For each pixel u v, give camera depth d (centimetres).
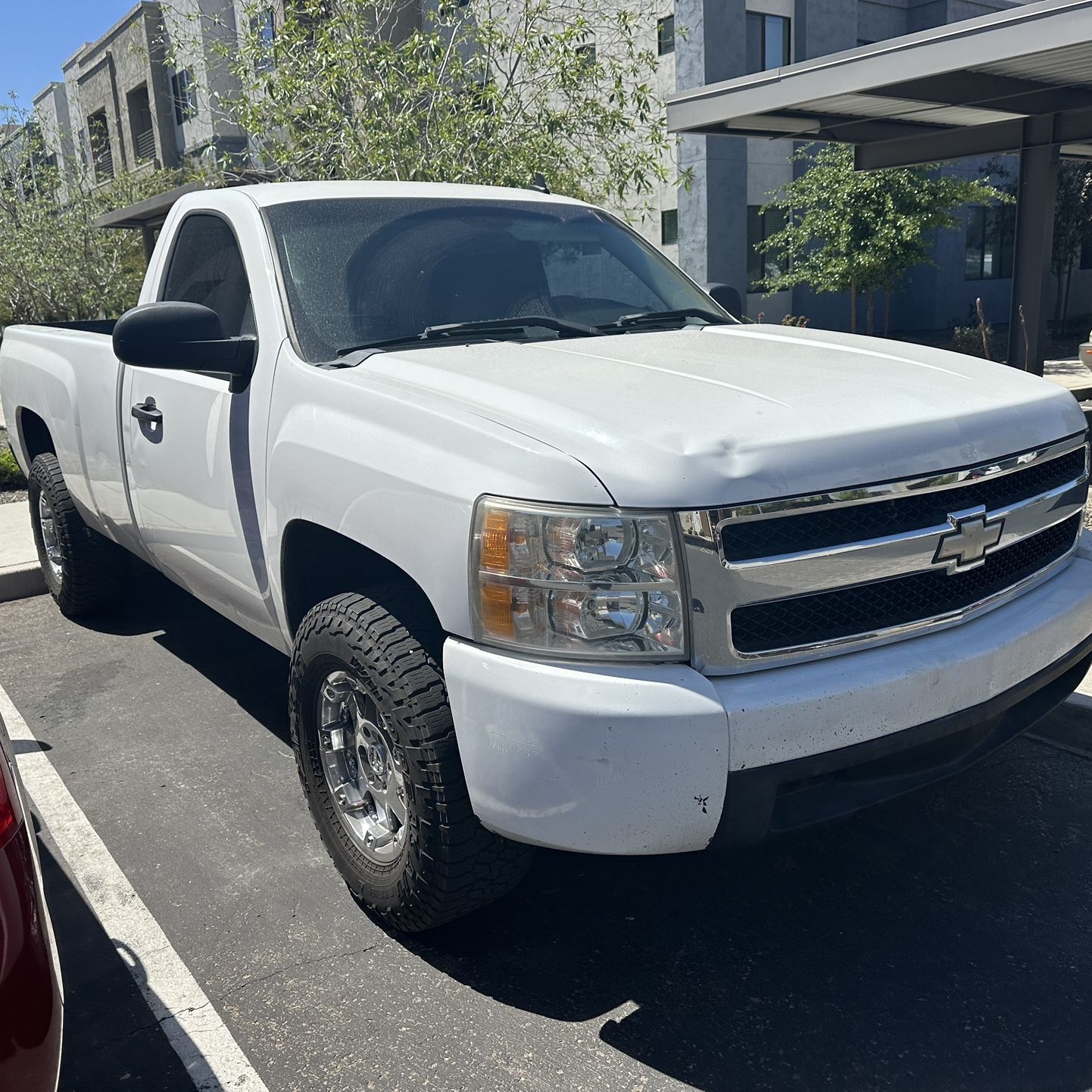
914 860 330
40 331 559
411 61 935
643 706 226
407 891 277
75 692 484
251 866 336
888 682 244
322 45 941
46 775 402
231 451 344
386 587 287
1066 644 289
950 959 283
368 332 337
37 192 1642
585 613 232
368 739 297
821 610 246
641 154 1071
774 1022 261
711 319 401
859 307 2455
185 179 1758
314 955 291
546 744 231
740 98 912
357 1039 258
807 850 338
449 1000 272
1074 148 1080
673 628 232
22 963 171
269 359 331
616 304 393
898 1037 255
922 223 1845
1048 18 711
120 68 3002
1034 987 271
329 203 376
